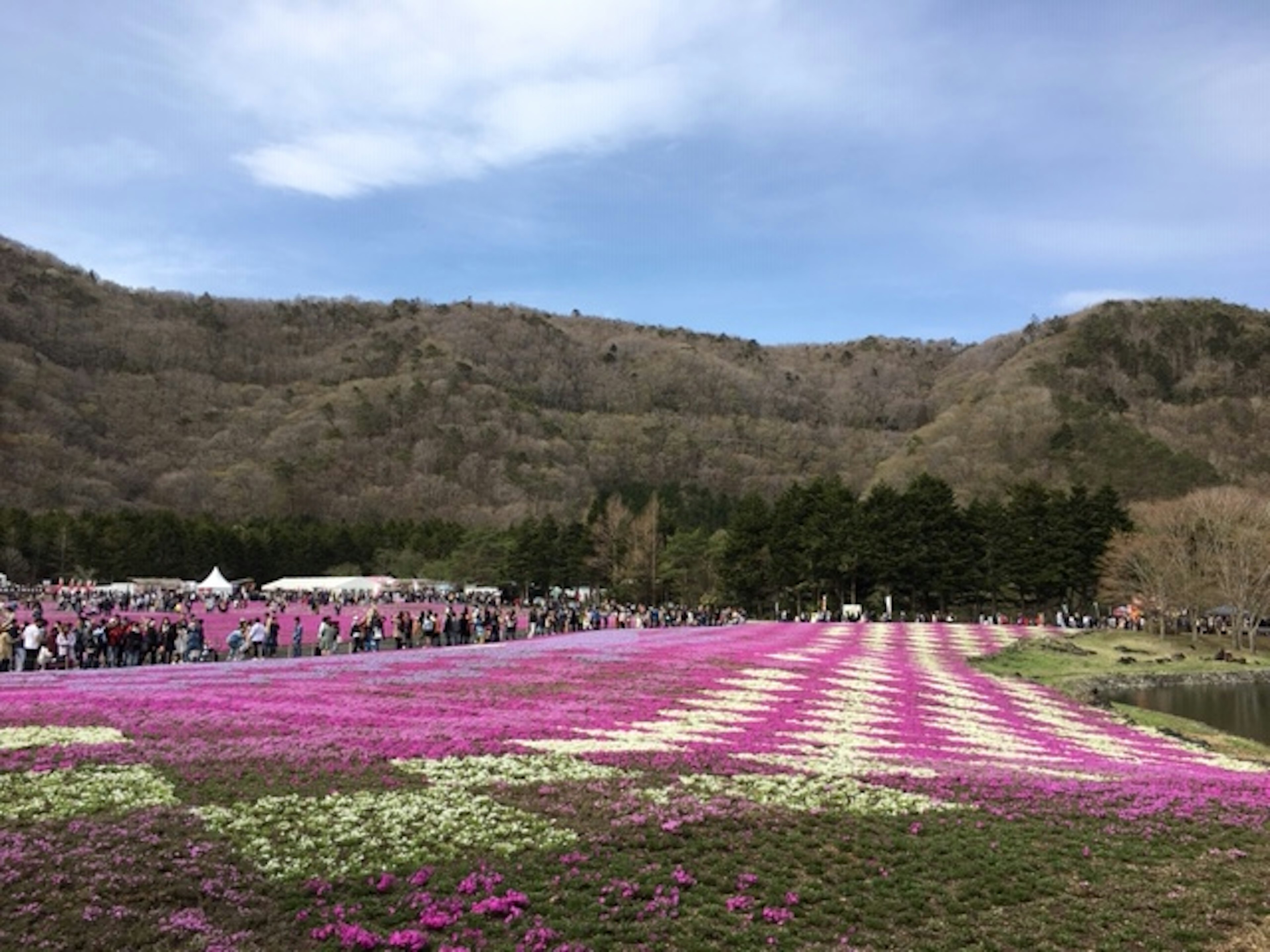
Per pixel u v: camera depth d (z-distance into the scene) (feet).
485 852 45.80
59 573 412.16
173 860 41.96
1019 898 43.34
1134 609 287.28
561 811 52.49
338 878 41.19
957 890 44.06
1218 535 263.90
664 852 46.75
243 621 159.12
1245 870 47.93
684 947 36.50
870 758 73.56
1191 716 146.10
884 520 307.17
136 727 71.77
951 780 64.90
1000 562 321.32
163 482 633.61
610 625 236.84
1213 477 490.90
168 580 391.86
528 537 398.83
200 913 37.01
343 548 497.46
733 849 47.75
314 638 196.85
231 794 53.36
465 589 404.57
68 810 48.75
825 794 59.00
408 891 40.50
